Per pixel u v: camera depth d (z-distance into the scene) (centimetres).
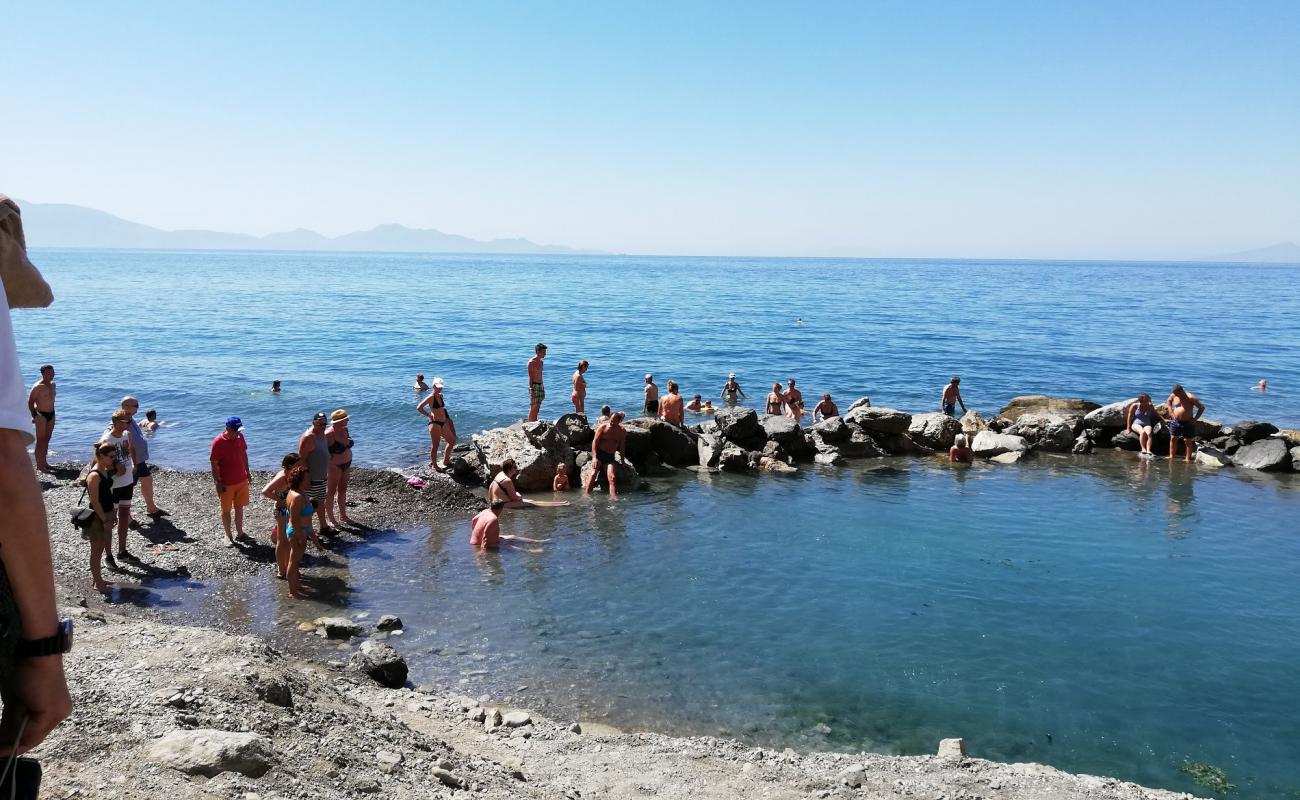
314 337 5238
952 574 1445
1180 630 1224
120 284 12175
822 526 1717
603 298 10269
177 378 3541
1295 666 1116
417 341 5100
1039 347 5206
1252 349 5178
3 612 180
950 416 2620
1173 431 2453
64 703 198
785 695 1034
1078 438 2584
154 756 450
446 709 917
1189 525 1748
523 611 1269
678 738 894
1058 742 938
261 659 668
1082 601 1329
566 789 715
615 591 1353
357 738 586
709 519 1764
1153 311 8606
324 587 1341
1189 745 933
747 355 4738
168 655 639
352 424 2756
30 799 198
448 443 2105
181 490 1788
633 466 2181
